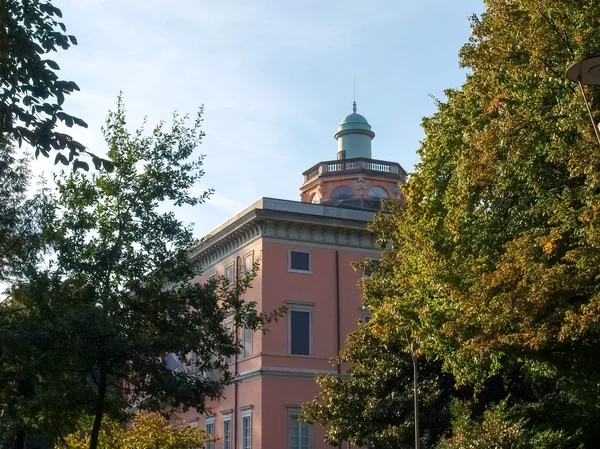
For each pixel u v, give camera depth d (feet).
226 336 84.48
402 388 106.73
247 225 165.78
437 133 83.05
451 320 74.69
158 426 124.26
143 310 81.76
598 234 57.93
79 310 74.33
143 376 78.89
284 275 163.32
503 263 65.21
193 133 85.76
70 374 80.28
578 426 85.46
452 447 79.77
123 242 81.51
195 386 80.79
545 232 66.69
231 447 166.40
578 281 60.95
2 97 39.73
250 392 161.48
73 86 39.70
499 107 68.39
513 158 66.18
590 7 62.34
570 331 59.31
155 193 82.43
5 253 88.94
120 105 84.48
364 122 224.33
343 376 163.12
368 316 169.07
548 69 64.59
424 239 79.77
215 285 85.76
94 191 82.28
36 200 90.89
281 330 161.17
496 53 71.36
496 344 67.15
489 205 74.13
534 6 64.69
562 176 68.59
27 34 39.65
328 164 206.80
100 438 119.34
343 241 170.40
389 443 102.17
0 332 73.97
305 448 158.40
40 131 38.68
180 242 83.61
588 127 59.77
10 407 83.41
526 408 86.53
